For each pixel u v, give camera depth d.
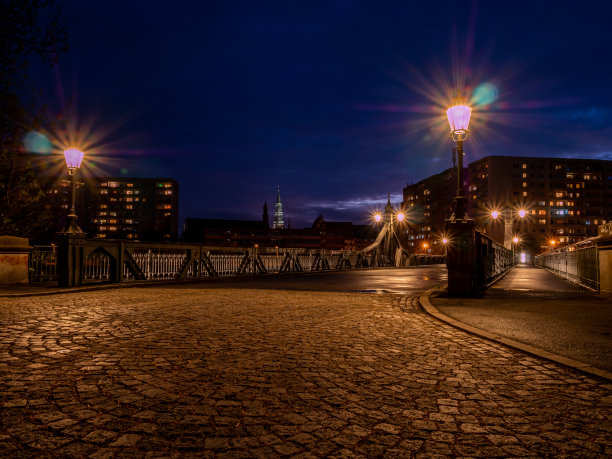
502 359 4.43
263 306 8.52
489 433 2.64
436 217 144.88
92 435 2.52
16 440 2.44
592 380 3.73
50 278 14.66
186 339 5.22
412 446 2.46
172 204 153.00
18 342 4.94
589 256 11.73
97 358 4.27
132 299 9.50
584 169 118.75
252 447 2.41
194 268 16.38
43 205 14.95
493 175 115.12
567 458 2.33
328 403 3.12
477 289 11.47
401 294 11.25
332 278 19.52
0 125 11.88
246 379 3.65
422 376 3.81
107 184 149.00
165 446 2.40
